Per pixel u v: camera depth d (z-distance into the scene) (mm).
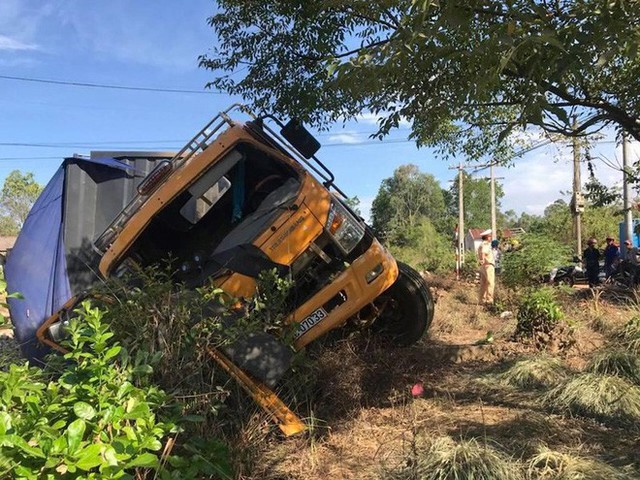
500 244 17156
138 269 5062
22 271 6297
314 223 5074
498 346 6992
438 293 13062
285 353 4426
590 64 2492
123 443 2521
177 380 3834
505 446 3977
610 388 4941
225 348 4273
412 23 2842
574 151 7898
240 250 4941
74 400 2717
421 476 3506
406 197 78250
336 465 3939
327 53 5719
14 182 47469
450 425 4555
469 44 2822
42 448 2289
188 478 2990
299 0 5672
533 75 2658
